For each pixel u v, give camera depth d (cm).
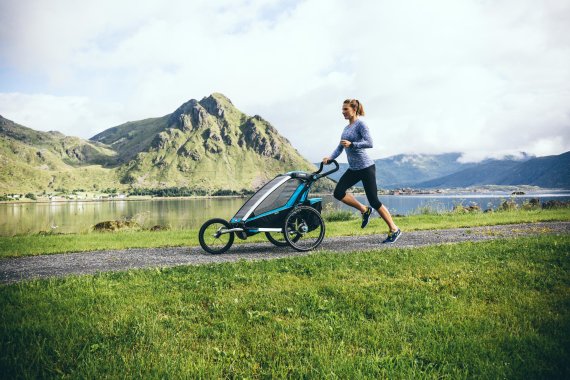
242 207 870
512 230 1087
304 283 554
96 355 351
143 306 468
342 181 873
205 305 486
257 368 333
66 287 557
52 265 767
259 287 540
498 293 500
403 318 423
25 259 848
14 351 353
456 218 1536
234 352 353
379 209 888
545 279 547
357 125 838
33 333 388
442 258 683
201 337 395
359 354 351
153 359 343
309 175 871
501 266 620
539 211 1753
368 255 724
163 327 412
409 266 634
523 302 464
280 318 438
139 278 604
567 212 1614
